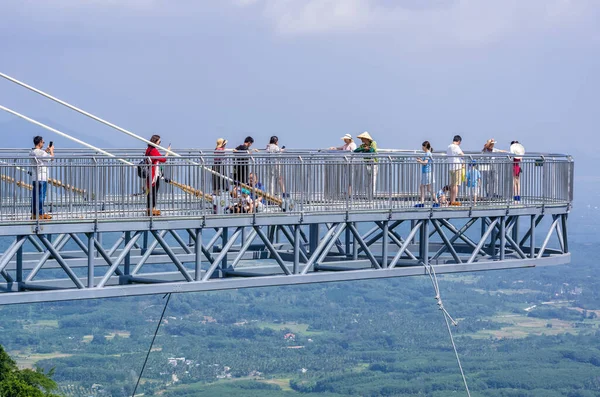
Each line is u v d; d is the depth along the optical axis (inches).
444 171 1439.5
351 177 1353.3
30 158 1112.2
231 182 1278.3
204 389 6082.7
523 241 1572.3
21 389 2891.2
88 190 1158.3
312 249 1418.6
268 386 6387.8
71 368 5846.5
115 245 1395.2
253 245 1630.2
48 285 1224.8
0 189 1109.7
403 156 1392.7
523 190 1523.1
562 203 1561.3
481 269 1460.4
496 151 1641.2
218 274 1316.4
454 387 6638.8
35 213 1125.1
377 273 1362.0
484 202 1476.4
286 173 1305.4
